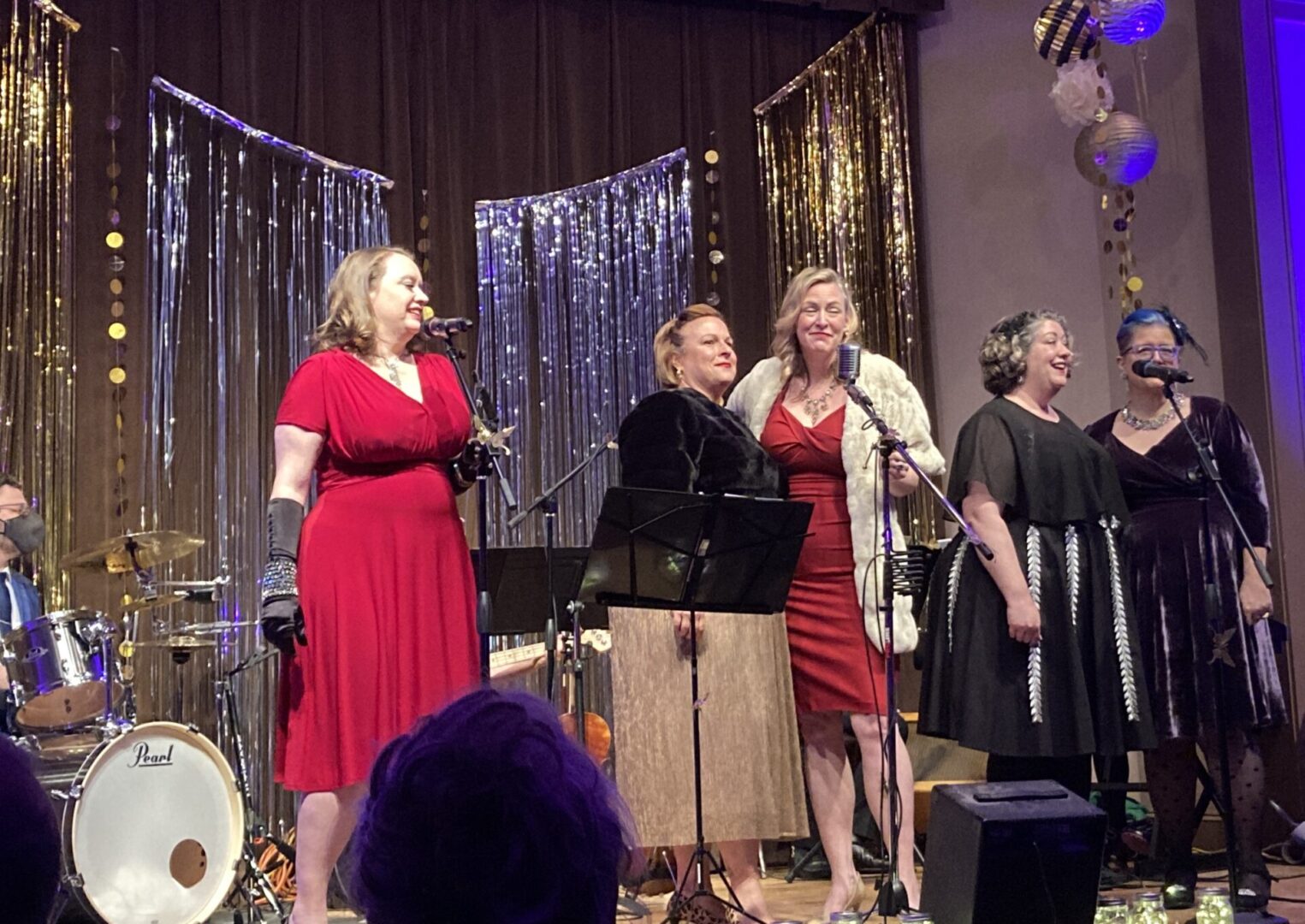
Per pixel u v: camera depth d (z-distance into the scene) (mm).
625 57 6562
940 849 3180
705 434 3654
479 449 3297
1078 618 3770
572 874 776
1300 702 5469
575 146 6461
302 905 3029
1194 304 6012
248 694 5828
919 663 5578
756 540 3340
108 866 4531
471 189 6312
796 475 3801
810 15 6781
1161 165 6145
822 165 6664
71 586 5609
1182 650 4324
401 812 776
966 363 6602
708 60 6656
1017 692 3729
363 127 6188
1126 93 6246
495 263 6320
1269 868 5082
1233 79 5828
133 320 5801
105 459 5703
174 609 5766
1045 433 3859
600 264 6449
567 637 4457
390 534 3123
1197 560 4328
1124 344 4551
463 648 3170
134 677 5695
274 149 6055
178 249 5898
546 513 3646
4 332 5551
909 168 6656
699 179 6590
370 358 3225
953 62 6754
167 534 5023
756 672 3666
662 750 3564
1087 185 6379
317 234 6098
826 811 3797
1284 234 5766
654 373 6461
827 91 6695
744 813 3594
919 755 5777
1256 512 4395
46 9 5754
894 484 3740
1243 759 4309
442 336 3307
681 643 3613
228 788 4773
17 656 4781
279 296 6031
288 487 3076
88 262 5762
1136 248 6191
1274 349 5691
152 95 5914
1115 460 4488
